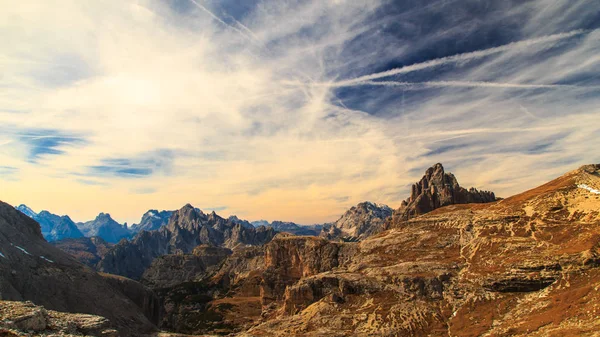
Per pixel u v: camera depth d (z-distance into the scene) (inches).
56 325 3417.8
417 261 7037.4
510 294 5285.4
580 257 5029.5
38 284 6176.2
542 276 5142.7
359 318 5940.0
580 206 6432.1
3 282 5433.1
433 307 5728.3
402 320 5575.8
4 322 2901.1
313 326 6087.6
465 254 6806.1
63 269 6929.1
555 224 6259.8
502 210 7578.7
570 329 3661.4
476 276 5861.2
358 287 6761.8
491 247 6481.3
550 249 5649.6
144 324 6948.8
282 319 6692.9
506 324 4549.7
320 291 7278.5
